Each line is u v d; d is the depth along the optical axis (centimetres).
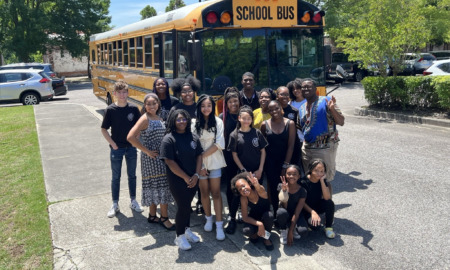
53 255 434
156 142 485
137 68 970
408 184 617
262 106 527
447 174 651
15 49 3027
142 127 478
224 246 454
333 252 432
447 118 1038
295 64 709
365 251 432
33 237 471
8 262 418
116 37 1168
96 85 1568
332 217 462
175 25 715
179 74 707
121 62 1145
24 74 1819
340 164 734
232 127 521
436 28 2117
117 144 530
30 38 3038
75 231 491
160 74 779
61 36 3344
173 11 765
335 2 2264
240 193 434
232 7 657
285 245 452
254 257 427
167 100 581
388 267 400
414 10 1259
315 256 426
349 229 484
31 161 789
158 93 572
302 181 479
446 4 2166
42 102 1927
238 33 666
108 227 504
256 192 441
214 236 479
